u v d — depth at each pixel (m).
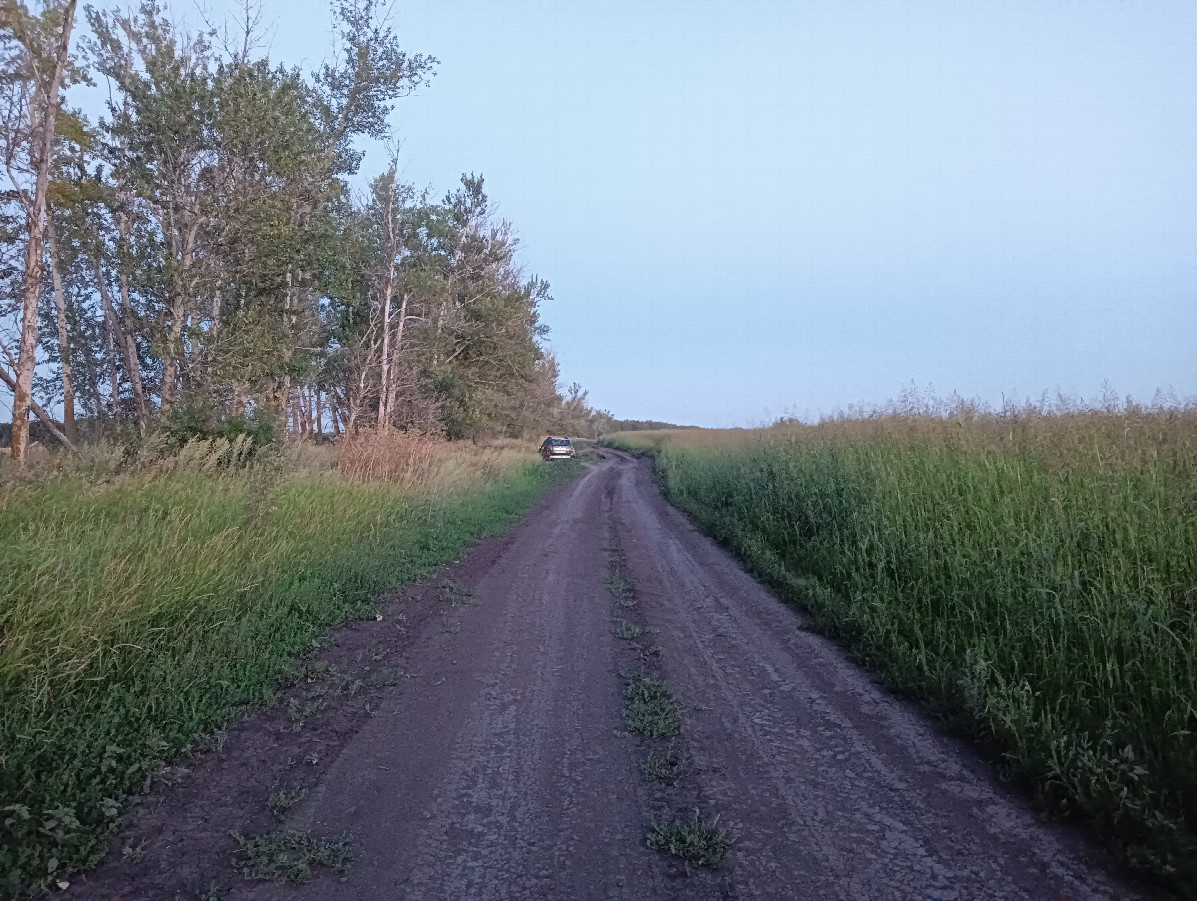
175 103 14.33
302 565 8.62
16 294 12.62
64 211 14.20
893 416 14.77
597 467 41.47
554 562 11.96
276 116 15.04
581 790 4.46
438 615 8.45
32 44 11.61
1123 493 7.00
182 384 15.20
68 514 7.64
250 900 3.37
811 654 7.10
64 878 3.46
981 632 6.51
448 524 14.21
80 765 4.26
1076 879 3.52
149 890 3.43
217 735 4.96
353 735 5.20
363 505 12.04
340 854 3.72
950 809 4.20
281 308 16.70
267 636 6.69
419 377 30.17
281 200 15.45
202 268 14.77
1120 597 5.70
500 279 32.16
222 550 7.54
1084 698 5.02
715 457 25.08
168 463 10.35
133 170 14.54
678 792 4.44
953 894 3.42
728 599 9.40
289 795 4.30
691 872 3.62
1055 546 6.73
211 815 4.11
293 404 24.98
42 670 4.77
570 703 5.87
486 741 5.14
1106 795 3.97
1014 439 10.02
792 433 18.81
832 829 4.01
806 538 11.55
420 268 26.20
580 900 3.40
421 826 4.04
